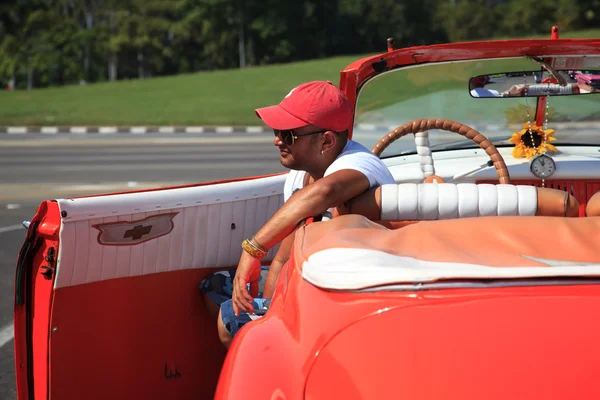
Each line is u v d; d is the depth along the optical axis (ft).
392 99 13.75
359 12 419.74
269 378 5.79
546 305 5.42
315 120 8.91
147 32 449.06
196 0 431.43
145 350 9.91
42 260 9.04
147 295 9.91
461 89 13.93
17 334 9.26
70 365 9.11
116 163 65.46
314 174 9.36
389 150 14.98
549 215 7.49
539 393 4.86
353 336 5.48
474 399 4.90
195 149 80.59
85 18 484.74
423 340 5.27
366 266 5.84
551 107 14.32
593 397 4.82
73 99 166.09
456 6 422.00
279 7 411.75
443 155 15.29
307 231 7.13
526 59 13.14
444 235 6.53
